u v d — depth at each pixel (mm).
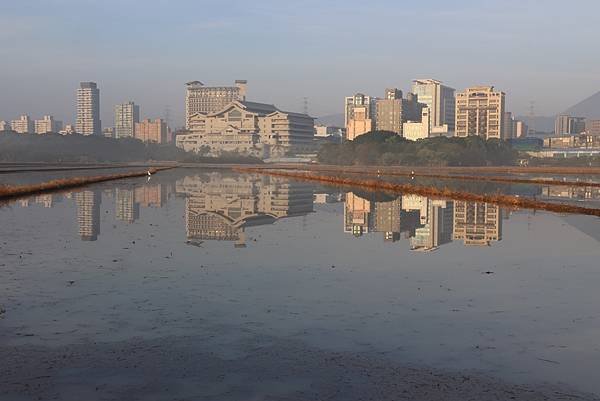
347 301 15352
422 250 25188
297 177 110000
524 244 27203
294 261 21750
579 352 11328
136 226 32219
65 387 9391
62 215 37062
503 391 9359
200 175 119688
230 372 10117
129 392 9234
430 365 10539
